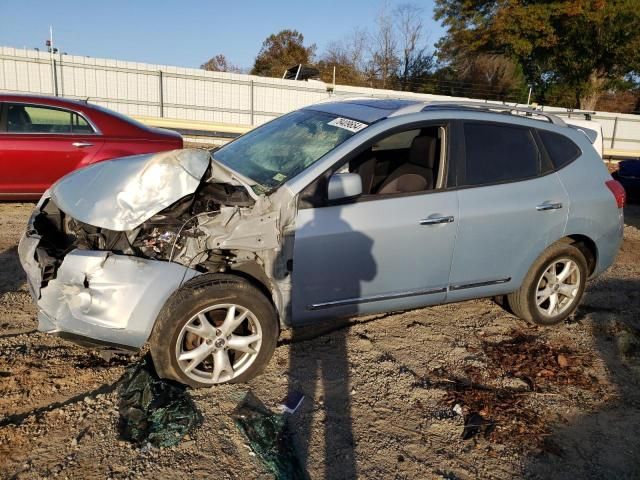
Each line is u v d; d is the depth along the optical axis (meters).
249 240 3.44
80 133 6.85
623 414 3.65
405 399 3.60
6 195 6.65
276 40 46.62
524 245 4.41
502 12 30.95
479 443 3.23
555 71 34.28
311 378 3.75
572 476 3.04
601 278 6.35
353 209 3.71
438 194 4.02
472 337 4.55
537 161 4.50
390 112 4.09
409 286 4.04
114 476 2.75
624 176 12.30
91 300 3.20
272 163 4.03
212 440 3.06
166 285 3.28
